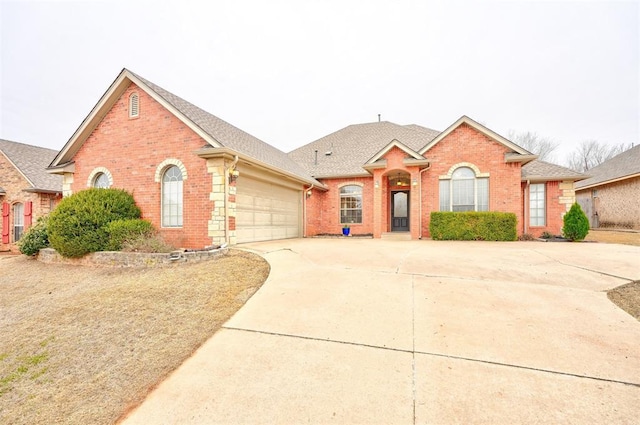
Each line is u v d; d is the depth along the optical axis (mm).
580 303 4891
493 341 3740
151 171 10930
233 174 10234
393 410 2605
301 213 16312
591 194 23891
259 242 12078
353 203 17984
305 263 7703
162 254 8500
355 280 6199
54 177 17344
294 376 3166
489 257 8203
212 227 9969
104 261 9141
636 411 2527
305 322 4422
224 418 2615
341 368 3273
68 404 3082
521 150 13117
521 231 13766
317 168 19203
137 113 11258
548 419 2455
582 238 12797
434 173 14398
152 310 5258
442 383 2955
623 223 20156
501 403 2656
